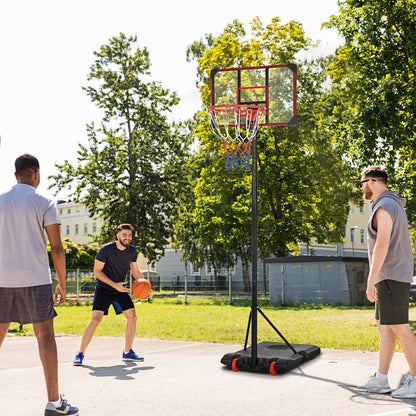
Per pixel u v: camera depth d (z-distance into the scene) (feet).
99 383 17.76
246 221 100.53
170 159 120.67
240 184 101.71
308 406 14.43
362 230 197.47
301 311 57.67
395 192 16.21
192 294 114.83
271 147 97.66
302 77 94.58
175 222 122.42
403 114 59.16
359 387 16.48
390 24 61.77
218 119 27.96
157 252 131.64
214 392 16.31
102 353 25.31
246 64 89.92
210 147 99.91
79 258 100.78
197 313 55.67
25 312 12.93
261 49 90.43
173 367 20.93
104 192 115.55
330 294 71.05
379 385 16.12
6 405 14.70
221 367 20.86
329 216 100.58
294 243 101.09
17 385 17.52
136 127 119.14
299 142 94.89
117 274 22.91
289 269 74.64
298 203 100.01
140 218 114.93
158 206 121.39
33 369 20.80
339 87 72.64
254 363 19.76
